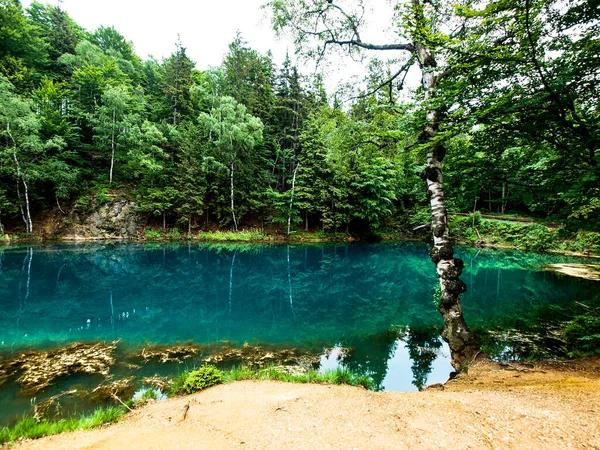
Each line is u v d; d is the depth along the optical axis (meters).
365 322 9.43
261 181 31.83
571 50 4.19
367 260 21.95
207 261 19.97
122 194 27.72
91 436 3.09
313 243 29.78
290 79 33.62
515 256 21.23
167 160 29.84
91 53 31.12
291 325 9.12
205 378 4.83
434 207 6.25
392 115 7.48
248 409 3.47
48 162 23.94
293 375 5.25
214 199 30.08
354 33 7.68
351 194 31.25
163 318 9.73
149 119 33.50
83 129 30.23
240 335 8.23
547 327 8.05
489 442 2.36
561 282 13.48
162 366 6.25
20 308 10.33
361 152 8.66
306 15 7.66
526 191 6.34
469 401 3.22
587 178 5.24
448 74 5.61
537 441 2.33
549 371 4.62
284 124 34.94
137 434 3.01
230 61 36.31
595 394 3.25
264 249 25.38
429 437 2.48
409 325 9.10
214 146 30.33
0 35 26.06
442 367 6.19
